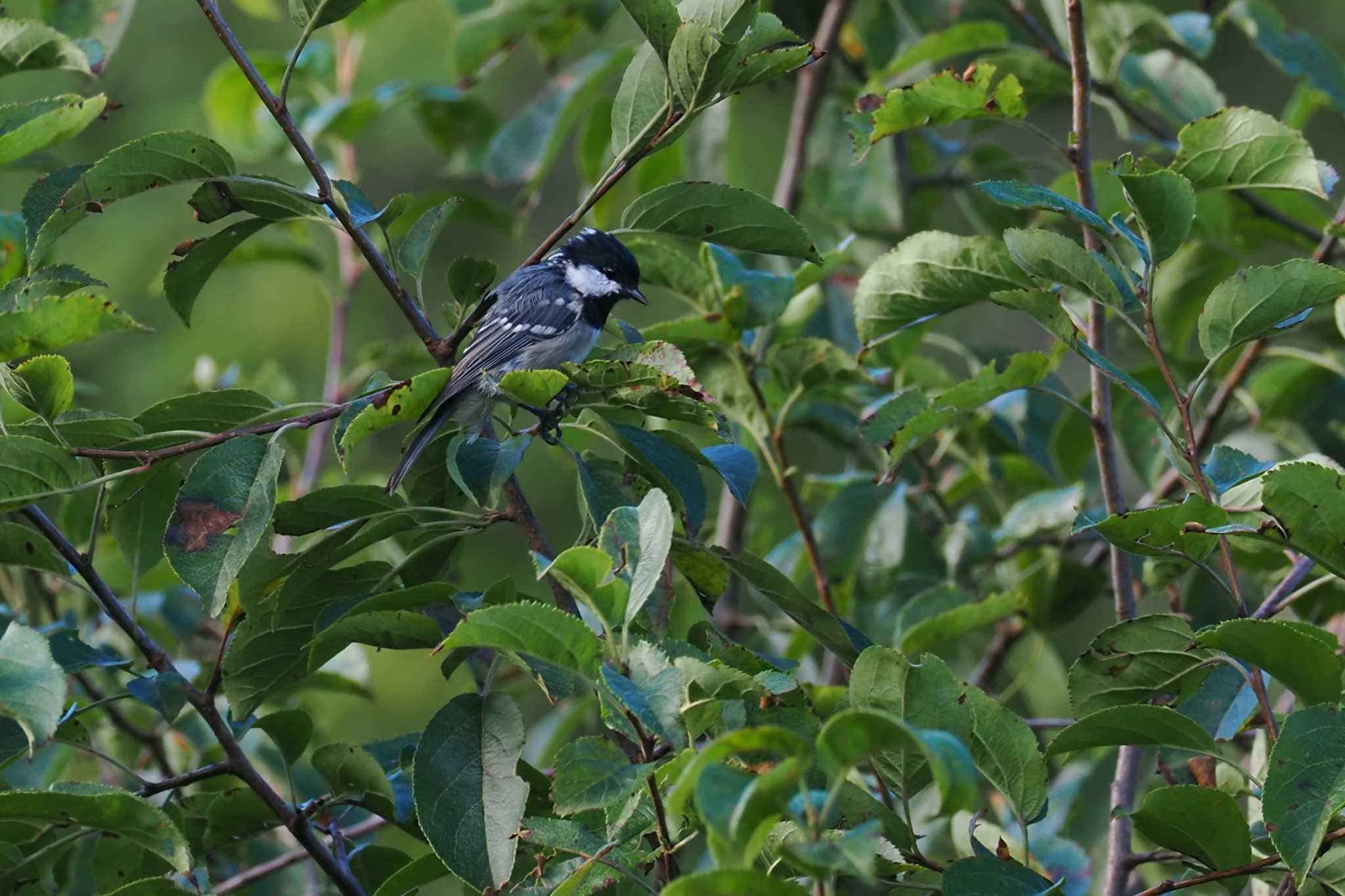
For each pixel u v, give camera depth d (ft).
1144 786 30.30
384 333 70.13
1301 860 15.84
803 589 37.24
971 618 29.22
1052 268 20.79
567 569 15.25
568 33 45.01
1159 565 29.66
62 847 21.54
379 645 21.56
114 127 68.39
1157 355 20.27
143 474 23.06
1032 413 38.22
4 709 17.57
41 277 22.41
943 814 12.32
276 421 22.82
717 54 20.08
